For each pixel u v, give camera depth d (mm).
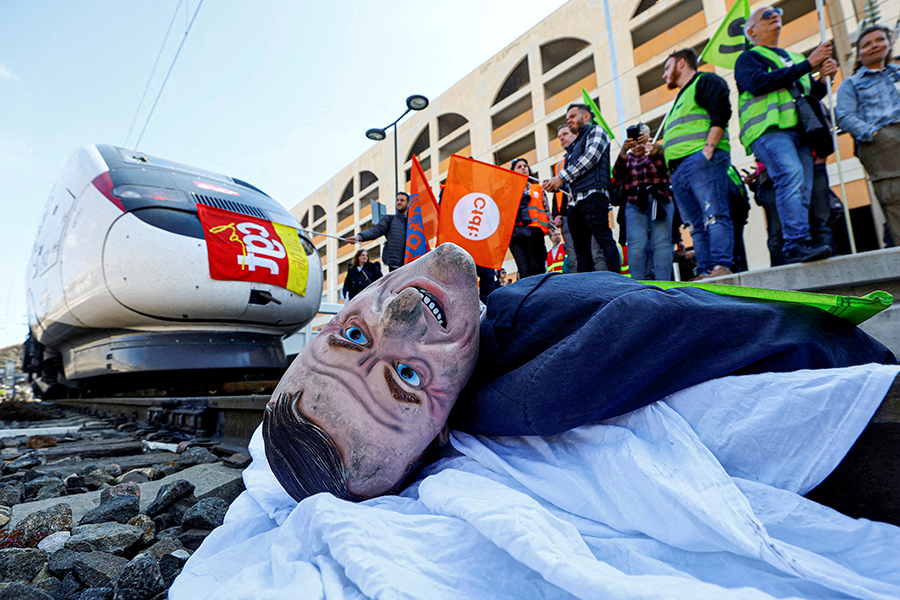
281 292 6438
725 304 1172
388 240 6012
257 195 7070
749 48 3398
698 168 3406
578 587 708
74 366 6977
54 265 6539
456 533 955
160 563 1379
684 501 861
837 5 4016
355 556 849
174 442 4273
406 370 1252
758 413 988
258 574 985
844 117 3281
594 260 4734
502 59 23688
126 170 6145
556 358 1152
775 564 767
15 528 1722
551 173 21094
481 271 4355
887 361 1265
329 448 1242
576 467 1110
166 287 5633
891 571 787
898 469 881
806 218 2951
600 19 19406
